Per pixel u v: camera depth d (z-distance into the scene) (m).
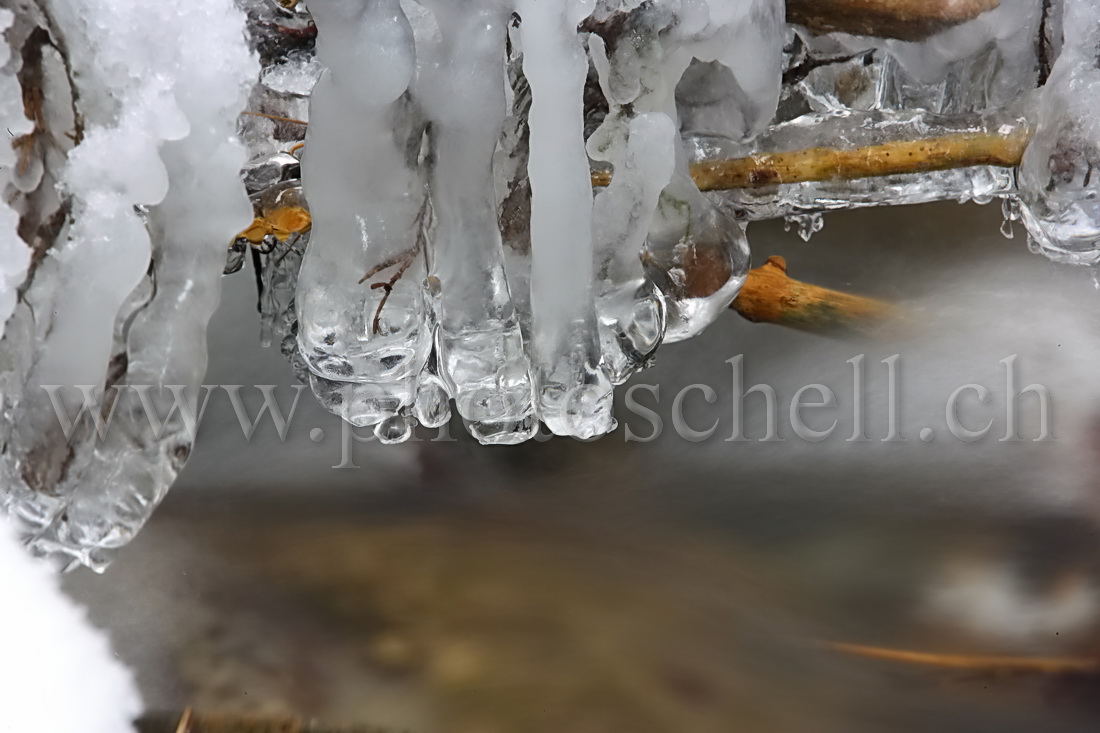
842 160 0.98
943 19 0.98
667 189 0.94
